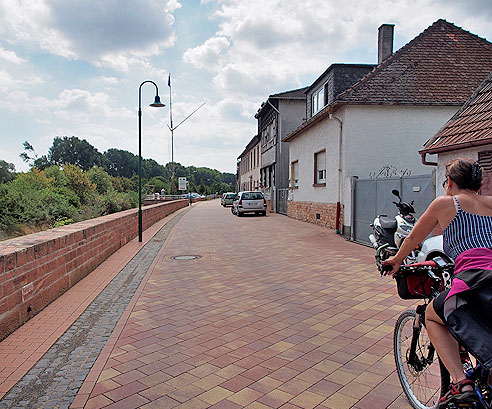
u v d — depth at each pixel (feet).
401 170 47.34
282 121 93.50
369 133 46.98
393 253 13.83
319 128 57.11
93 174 149.18
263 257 33.09
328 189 53.93
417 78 49.14
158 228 59.93
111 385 11.71
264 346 14.48
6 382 11.90
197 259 32.68
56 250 20.75
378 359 13.30
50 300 19.81
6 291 15.38
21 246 17.39
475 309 7.16
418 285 9.62
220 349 14.25
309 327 16.34
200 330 16.20
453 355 7.72
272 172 101.40
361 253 34.32
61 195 62.80
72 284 23.40
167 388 11.53
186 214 95.50
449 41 53.52
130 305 19.74
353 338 15.11
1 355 13.76
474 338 6.91
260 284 23.72
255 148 135.13
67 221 50.70
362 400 10.79
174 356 13.71
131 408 10.48
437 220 8.09
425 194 31.71
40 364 13.12
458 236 7.67
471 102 29.55
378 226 18.39
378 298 20.35
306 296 20.94
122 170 407.64
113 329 16.37
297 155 70.44
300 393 11.18
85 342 14.99
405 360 10.76
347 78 62.03
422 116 47.39
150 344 14.78
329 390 11.34
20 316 16.53
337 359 13.34
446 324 7.45
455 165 8.19
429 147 28.45
